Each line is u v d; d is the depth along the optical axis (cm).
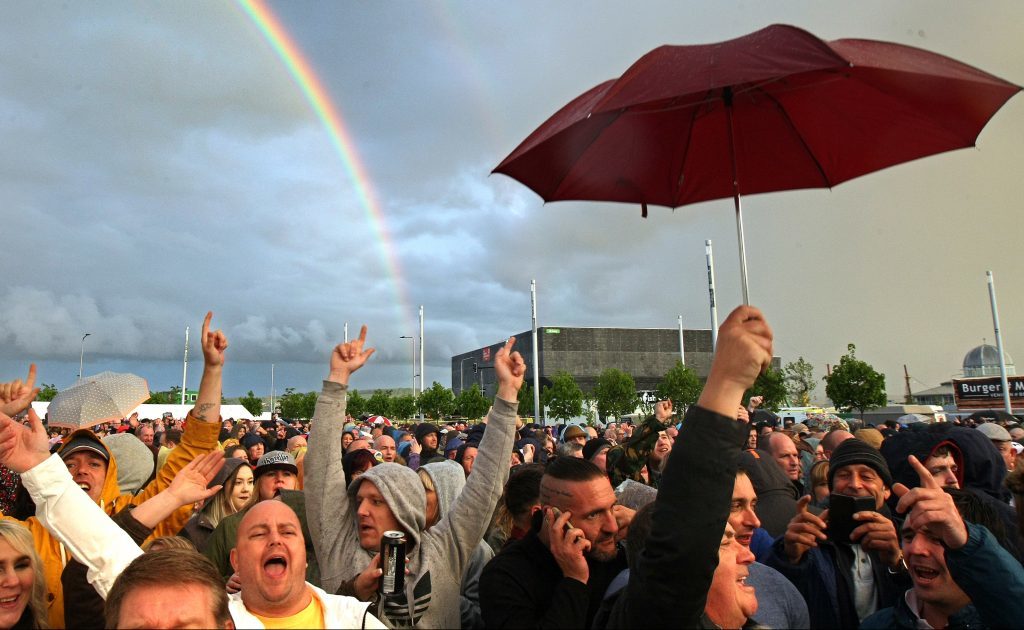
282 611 272
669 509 177
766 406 4138
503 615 302
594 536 305
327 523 361
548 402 6994
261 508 281
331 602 284
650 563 179
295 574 273
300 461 688
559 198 281
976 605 234
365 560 354
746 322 183
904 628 285
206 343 445
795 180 276
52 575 367
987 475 431
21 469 290
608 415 6731
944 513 234
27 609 316
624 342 12462
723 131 264
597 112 199
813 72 225
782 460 644
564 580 276
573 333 12238
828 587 329
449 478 438
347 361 386
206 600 221
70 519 291
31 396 322
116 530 300
